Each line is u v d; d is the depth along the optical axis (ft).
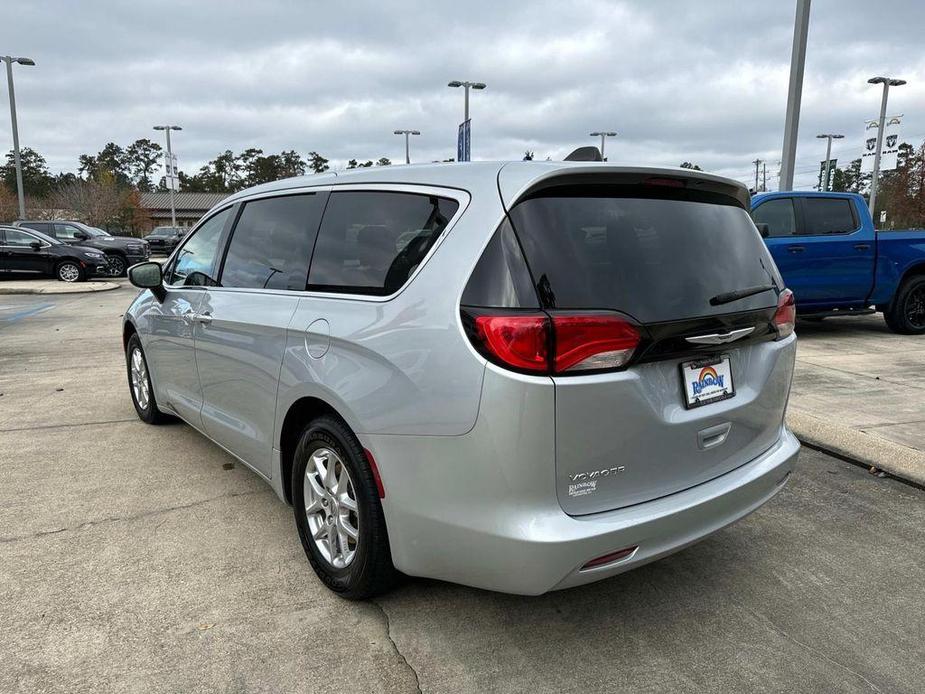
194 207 256.11
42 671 7.62
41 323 35.27
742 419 8.57
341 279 9.06
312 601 9.07
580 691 7.43
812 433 15.42
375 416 7.84
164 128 125.80
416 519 7.66
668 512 7.50
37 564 9.91
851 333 31.37
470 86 85.71
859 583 9.69
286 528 11.14
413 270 7.92
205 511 11.73
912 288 29.99
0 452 14.61
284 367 9.53
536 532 6.83
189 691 7.36
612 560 7.25
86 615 8.67
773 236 27.73
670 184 8.28
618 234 7.64
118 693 7.30
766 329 8.87
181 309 13.10
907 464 13.39
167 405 14.75
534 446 6.76
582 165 7.56
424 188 8.34
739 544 10.83
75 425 16.60
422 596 9.21
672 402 7.68
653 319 7.33
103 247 71.82
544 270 6.98
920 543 10.85
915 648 8.23
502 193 7.36
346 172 10.04
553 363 6.73
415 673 7.70
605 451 7.12
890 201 121.60
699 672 7.76
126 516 11.51
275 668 7.74
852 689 7.50
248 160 303.48
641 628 8.58
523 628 8.54
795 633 8.51
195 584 9.45
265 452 10.52
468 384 6.98
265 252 10.98
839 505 12.22
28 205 155.94
